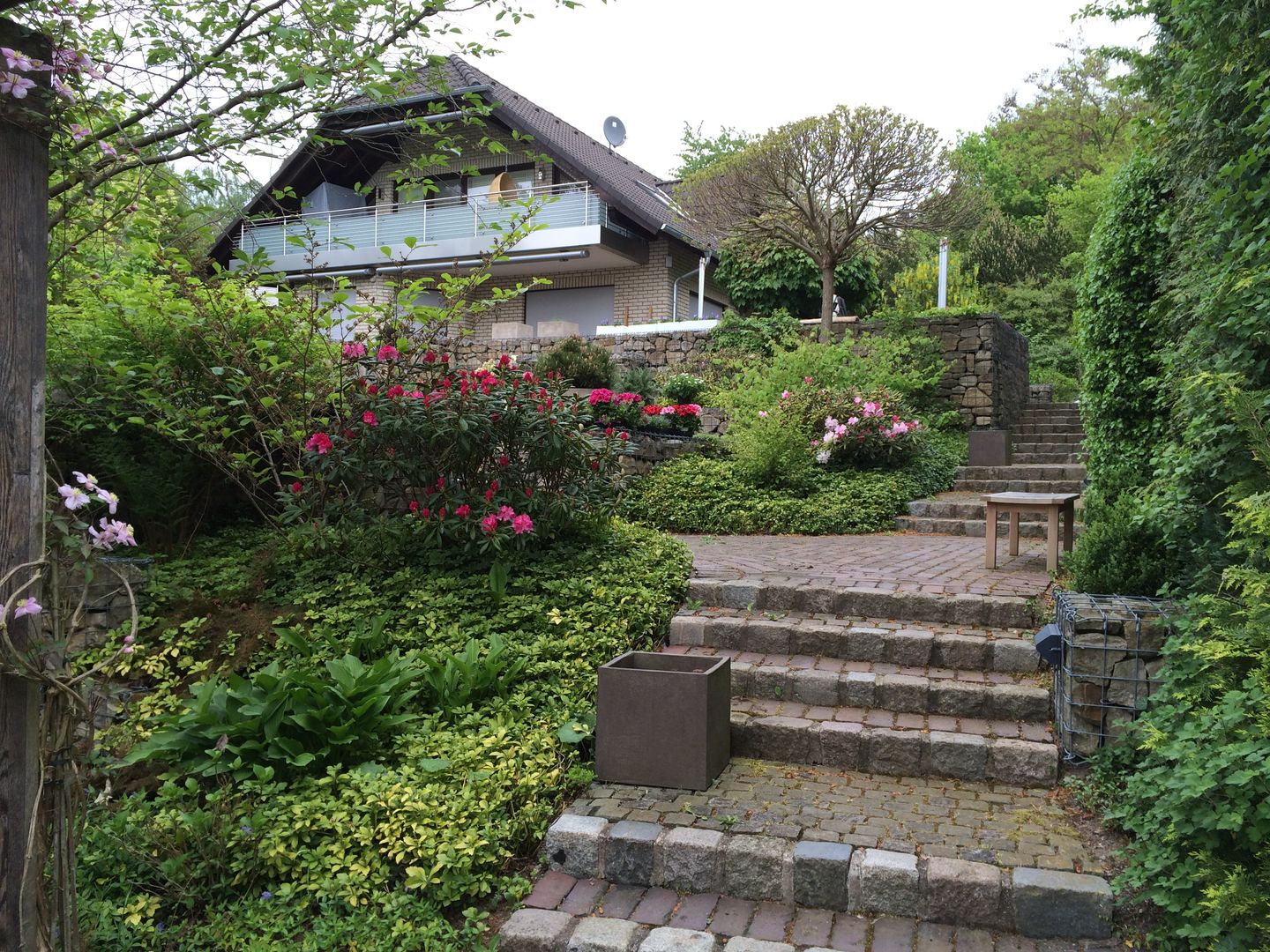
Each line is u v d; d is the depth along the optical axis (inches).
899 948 110.4
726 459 394.6
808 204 502.6
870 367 465.1
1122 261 240.5
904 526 346.9
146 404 220.4
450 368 235.5
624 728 145.5
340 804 130.0
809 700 171.0
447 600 197.8
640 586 208.4
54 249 146.6
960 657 177.2
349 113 168.7
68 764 90.1
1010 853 121.4
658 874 125.5
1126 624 143.8
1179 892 105.5
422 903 116.5
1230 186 141.8
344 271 675.4
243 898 119.8
